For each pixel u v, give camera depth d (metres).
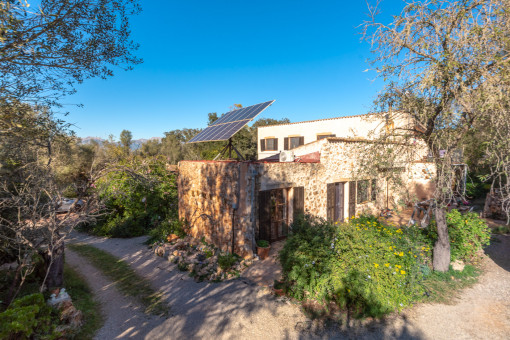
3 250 6.55
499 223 11.10
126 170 7.80
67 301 5.56
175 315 5.86
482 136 5.82
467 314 5.43
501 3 5.20
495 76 4.97
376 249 5.91
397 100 6.66
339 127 18.48
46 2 5.25
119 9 6.09
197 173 10.55
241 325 5.41
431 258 7.46
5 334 4.00
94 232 13.91
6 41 4.67
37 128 5.93
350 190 11.52
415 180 14.02
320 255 5.95
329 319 5.41
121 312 6.08
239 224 8.70
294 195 9.52
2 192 5.79
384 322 5.24
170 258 9.06
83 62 5.86
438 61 5.65
